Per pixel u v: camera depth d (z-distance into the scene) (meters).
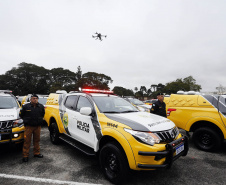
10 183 2.63
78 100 3.97
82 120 3.46
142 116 3.03
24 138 3.53
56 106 4.80
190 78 58.56
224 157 3.89
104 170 2.82
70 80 71.94
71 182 2.70
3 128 3.55
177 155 2.62
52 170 3.13
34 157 3.80
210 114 4.21
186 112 4.66
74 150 4.29
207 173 3.08
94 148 3.04
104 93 4.26
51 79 71.44
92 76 65.94
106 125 2.83
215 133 4.07
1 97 5.03
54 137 4.70
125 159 2.48
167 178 2.88
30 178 2.80
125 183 2.69
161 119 3.04
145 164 2.31
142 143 2.33
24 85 60.75
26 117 3.54
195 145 4.49
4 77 61.31
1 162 3.50
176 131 2.93
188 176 2.96
